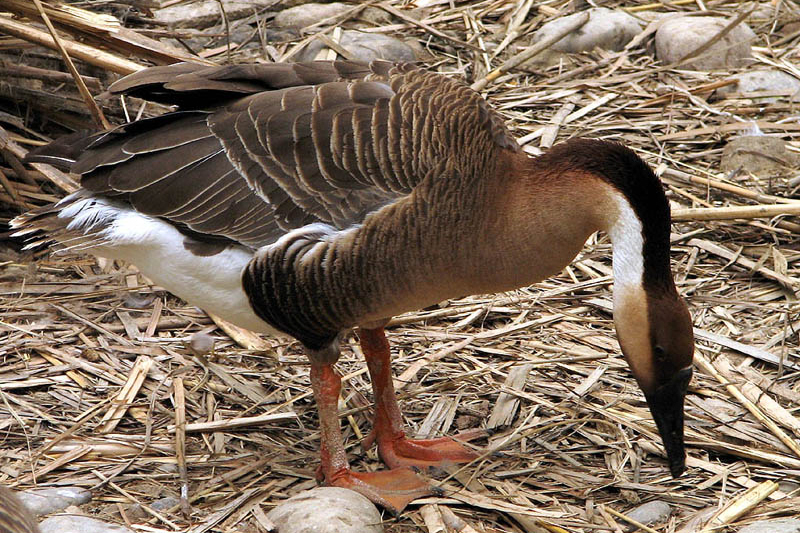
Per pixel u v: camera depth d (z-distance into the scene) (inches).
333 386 366.3
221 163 351.6
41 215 366.0
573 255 350.9
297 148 346.9
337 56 645.3
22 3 503.2
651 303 338.0
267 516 342.6
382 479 369.7
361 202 341.1
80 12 510.3
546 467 382.6
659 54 677.3
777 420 402.9
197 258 354.0
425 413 416.8
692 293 486.3
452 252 340.8
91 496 358.6
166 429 397.1
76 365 427.2
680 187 551.5
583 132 595.5
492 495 365.1
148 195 351.6
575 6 719.1
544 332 464.8
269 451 390.9
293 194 344.8
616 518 354.3
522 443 396.8
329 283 343.9
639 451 390.0
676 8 732.0
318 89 359.6
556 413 412.2
